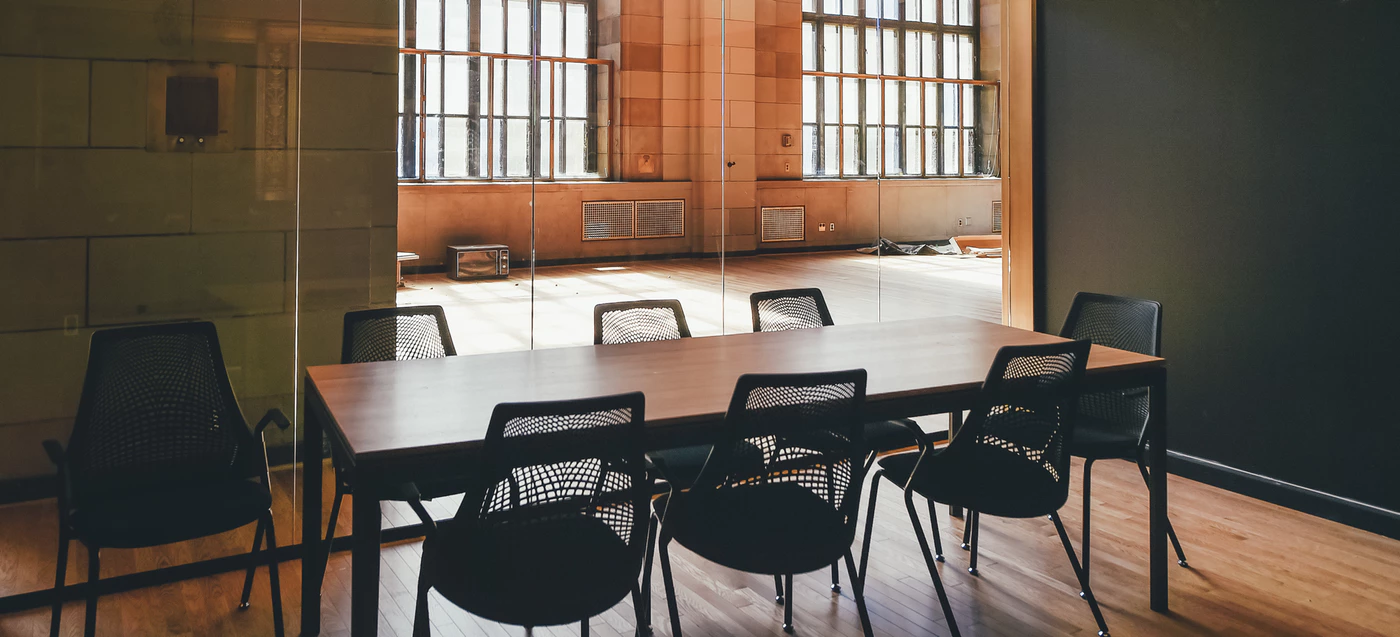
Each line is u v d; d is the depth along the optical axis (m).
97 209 3.60
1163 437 3.33
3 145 3.40
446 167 4.55
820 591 3.47
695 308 5.27
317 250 4.11
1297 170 4.23
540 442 2.10
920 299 5.70
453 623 3.18
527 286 4.80
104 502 2.94
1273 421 4.39
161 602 3.35
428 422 2.44
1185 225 4.72
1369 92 3.95
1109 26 5.03
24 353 3.51
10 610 3.25
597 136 5.11
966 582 3.54
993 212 5.81
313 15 4.01
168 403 3.15
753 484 2.51
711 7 5.40
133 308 3.71
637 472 2.28
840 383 2.45
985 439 2.90
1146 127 4.88
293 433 4.10
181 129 3.74
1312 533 4.02
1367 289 4.00
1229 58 4.48
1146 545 3.89
